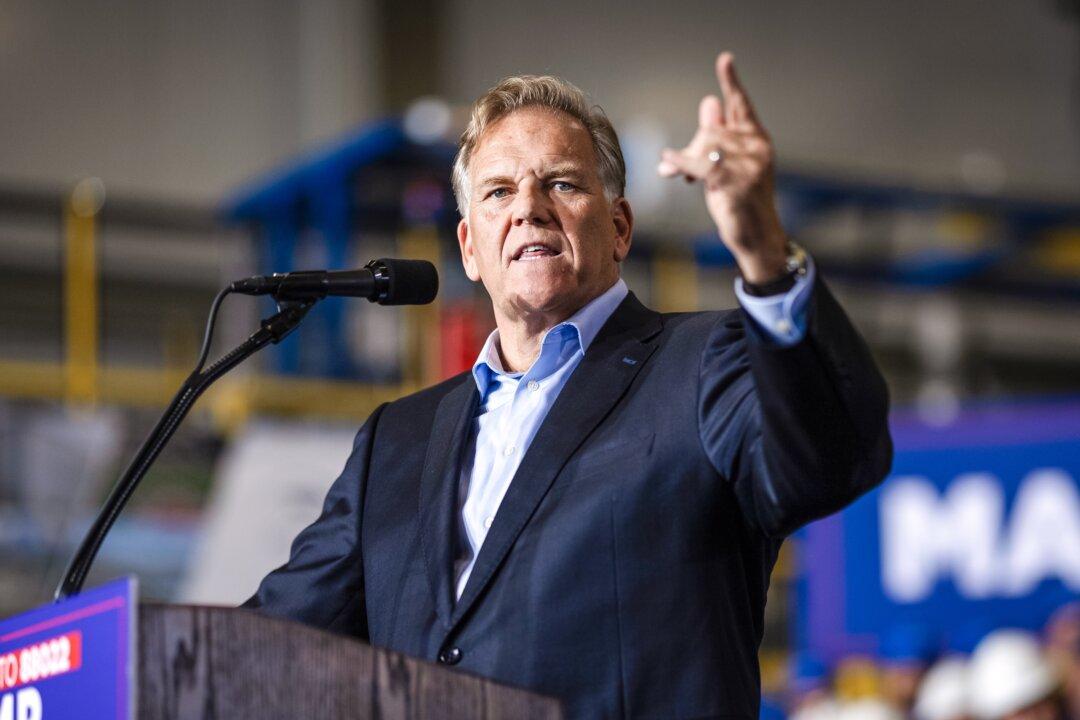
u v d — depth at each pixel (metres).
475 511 2.52
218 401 8.23
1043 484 8.50
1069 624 8.34
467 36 11.57
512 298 2.62
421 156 8.92
